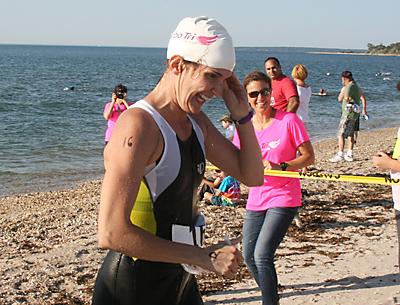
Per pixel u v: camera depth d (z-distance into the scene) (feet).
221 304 17.83
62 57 498.28
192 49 7.84
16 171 52.95
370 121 96.07
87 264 22.06
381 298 17.89
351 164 46.26
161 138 8.08
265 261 14.89
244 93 9.38
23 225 30.35
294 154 16.14
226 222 28.55
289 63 491.31
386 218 28.12
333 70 342.64
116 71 266.77
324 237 25.02
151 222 8.29
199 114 9.21
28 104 113.91
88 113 100.73
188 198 8.58
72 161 57.72
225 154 9.49
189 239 8.63
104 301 8.82
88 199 40.24
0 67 273.75
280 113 16.26
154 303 8.79
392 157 15.49
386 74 297.53
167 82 8.24
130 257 8.59
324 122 93.15
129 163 7.65
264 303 14.94
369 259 21.66
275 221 15.08
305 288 18.89
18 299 18.72
